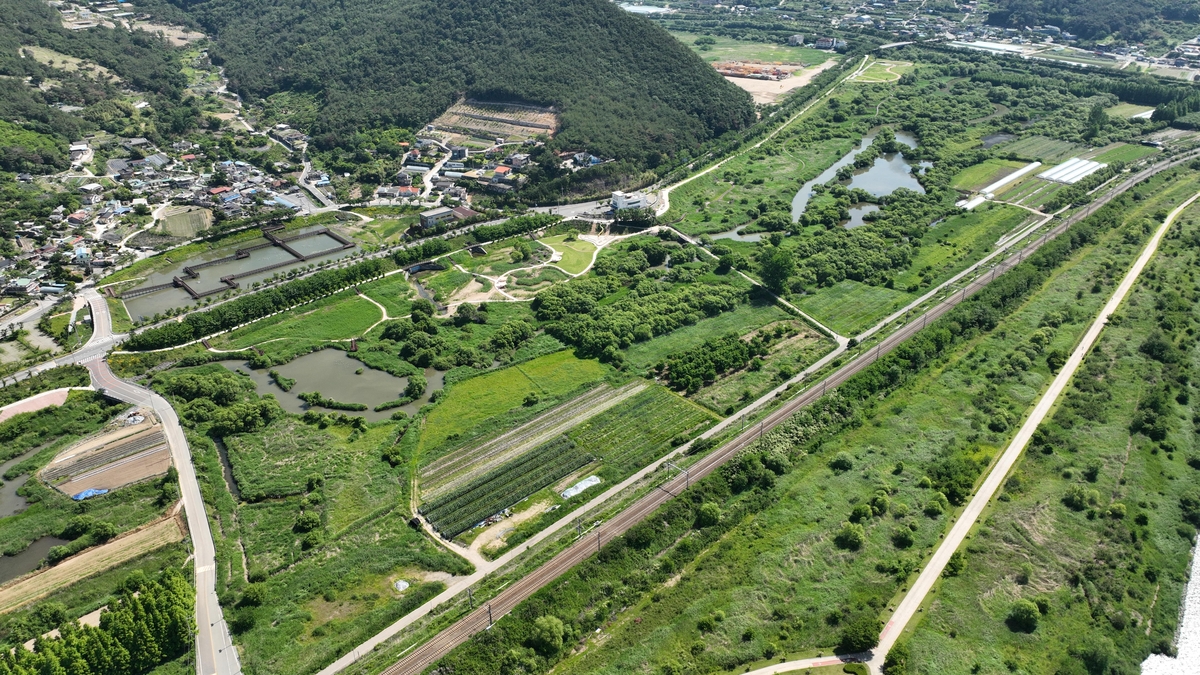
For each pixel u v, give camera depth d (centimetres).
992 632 15162
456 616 15638
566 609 15725
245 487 19438
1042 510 18062
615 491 19362
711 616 15525
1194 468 19462
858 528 17300
